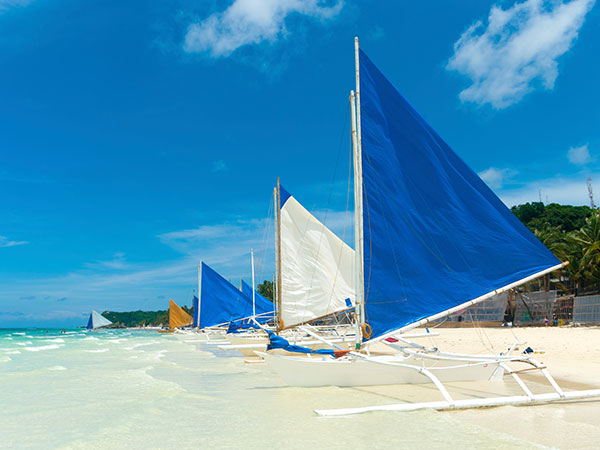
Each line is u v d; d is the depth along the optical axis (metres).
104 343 62.78
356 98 12.01
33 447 8.37
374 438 7.61
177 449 7.75
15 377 19.59
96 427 9.82
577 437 7.41
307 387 12.67
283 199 23.31
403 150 11.98
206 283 48.75
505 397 9.73
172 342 60.22
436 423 8.38
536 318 55.66
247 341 30.52
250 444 7.77
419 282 11.32
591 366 16.31
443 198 11.70
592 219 52.12
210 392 13.97
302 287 22.86
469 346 27.62
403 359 12.70
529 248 11.21
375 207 11.62
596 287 50.47
